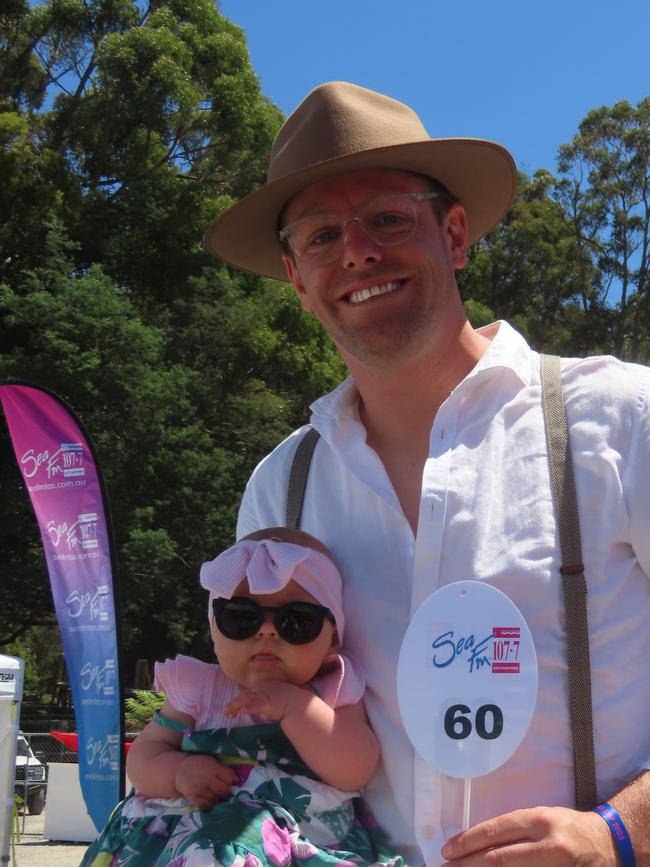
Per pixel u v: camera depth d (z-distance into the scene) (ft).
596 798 5.65
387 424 7.20
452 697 5.57
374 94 7.58
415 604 6.31
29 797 44.75
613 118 129.39
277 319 83.51
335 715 6.29
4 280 76.59
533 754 5.78
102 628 22.52
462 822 5.71
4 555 73.56
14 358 68.80
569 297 131.85
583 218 131.23
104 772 21.89
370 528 6.94
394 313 6.93
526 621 5.95
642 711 5.78
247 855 5.74
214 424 78.23
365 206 7.09
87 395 69.51
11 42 83.15
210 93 84.69
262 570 6.60
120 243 81.00
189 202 82.17
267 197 7.61
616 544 6.01
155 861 6.13
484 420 6.55
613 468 6.07
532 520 6.12
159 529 68.90
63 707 78.43
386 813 6.37
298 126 7.51
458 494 6.36
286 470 7.60
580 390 6.39
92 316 69.87
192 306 80.79
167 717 6.84
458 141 7.04
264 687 6.32
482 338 7.50
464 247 7.70
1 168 72.84
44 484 23.59
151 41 79.82
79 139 82.74
